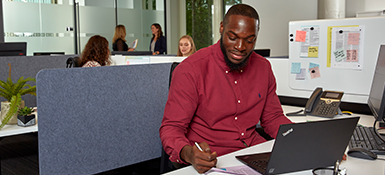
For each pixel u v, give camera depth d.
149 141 1.92
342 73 1.84
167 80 1.96
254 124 1.32
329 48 1.87
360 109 1.78
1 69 3.10
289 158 0.90
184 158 1.01
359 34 1.76
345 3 4.35
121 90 1.76
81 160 1.66
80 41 5.91
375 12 4.14
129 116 1.81
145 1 6.82
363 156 1.05
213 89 1.24
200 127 1.28
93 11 6.05
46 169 1.55
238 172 0.92
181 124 1.16
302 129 0.87
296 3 4.78
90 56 2.76
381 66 1.39
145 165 2.31
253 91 1.30
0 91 1.90
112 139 1.76
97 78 1.67
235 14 1.12
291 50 2.01
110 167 1.77
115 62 3.10
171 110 1.18
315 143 0.92
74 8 5.79
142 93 1.85
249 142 1.30
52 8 5.54
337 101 1.70
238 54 1.13
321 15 4.36
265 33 5.21
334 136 0.94
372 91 1.52
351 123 0.96
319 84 1.93
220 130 1.27
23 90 1.94
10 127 1.83
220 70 1.24
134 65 1.80
